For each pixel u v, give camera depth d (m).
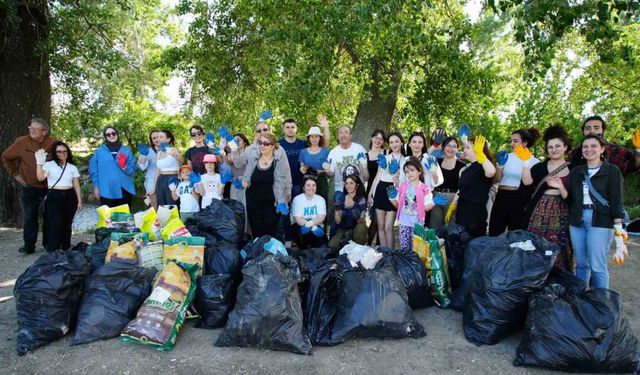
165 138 6.37
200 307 3.80
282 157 5.15
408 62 8.11
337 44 7.75
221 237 4.70
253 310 3.37
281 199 5.12
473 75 9.18
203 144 6.41
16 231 8.08
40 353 3.34
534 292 3.41
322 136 5.96
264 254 3.71
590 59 12.11
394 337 3.58
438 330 3.78
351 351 3.42
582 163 4.32
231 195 5.80
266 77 8.38
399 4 6.86
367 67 7.83
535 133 4.96
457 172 5.33
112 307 3.57
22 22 8.36
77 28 9.09
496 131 11.05
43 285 3.45
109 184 6.09
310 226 5.14
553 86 12.18
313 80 7.39
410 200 4.78
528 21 4.83
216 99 11.75
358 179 5.41
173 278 3.62
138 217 4.62
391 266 3.90
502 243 3.82
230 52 10.76
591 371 3.05
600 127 4.58
